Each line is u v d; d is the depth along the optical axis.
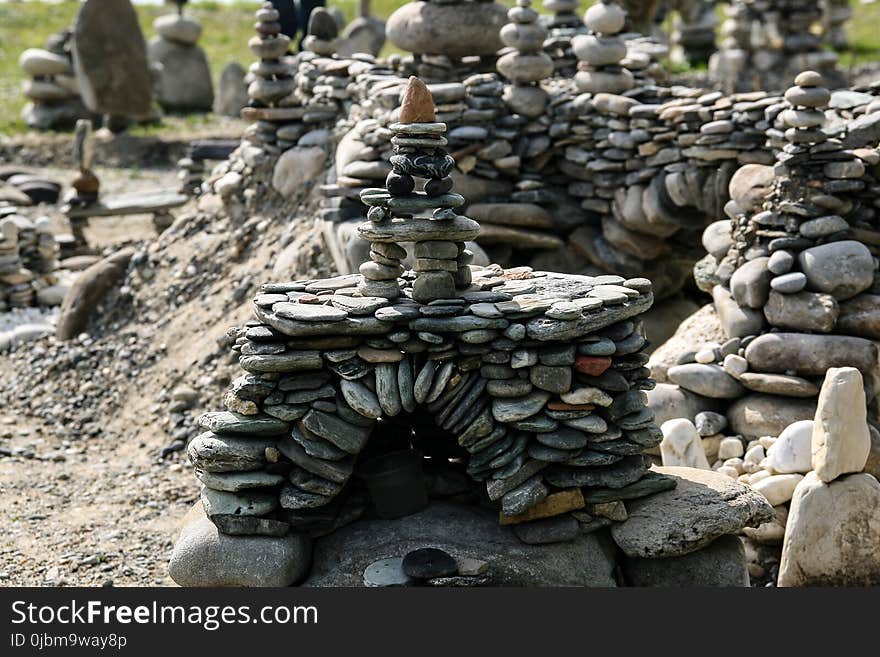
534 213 8.06
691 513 4.88
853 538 5.22
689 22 18.48
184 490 6.98
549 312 4.68
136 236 13.66
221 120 18.31
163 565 5.95
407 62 9.02
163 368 8.25
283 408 4.75
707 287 6.84
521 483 4.80
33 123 17.80
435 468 5.29
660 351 6.74
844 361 6.03
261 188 9.17
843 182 6.27
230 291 8.56
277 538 4.80
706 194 7.43
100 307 9.18
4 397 8.55
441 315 4.73
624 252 8.02
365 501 5.09
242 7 27.67
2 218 10.68
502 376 4.76
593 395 4.77
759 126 7.04
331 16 9.31
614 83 7.91
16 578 5.73
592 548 4.90
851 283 6.14
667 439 5.92
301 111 9.08
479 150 8.01
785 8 15.75
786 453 5.76
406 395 4.73
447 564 4.63
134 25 16.88
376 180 7.65
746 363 6.26
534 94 8.08
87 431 7.99
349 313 4.70
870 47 18.78
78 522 6.48
